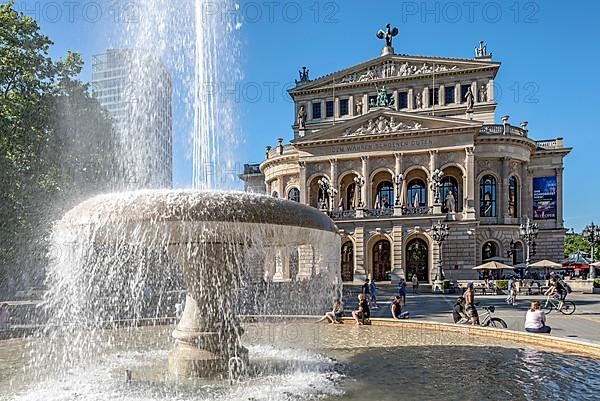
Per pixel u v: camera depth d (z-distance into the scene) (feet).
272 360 42.63
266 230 32.89
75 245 36.63
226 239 34.78
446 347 49.90
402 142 227.61
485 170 233.55
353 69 275.39
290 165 256.52
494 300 135.95
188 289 37.14
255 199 31.99
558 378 36.65
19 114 102.37
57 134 112.37
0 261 110.63
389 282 200.54
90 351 48.62
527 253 205.16
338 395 31.96
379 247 210.79
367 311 70.33
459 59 257.55
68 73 118.11
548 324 82.23
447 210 216.33
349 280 209.97
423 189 233.55
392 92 267.80
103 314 72.02
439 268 183.73
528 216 253.24
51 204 111.75
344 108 276.82
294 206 33.71
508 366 40.63
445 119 220.84
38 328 65.41
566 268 208.64
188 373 35.55
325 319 73.00
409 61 266.16
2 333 62.18
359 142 232.94
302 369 39.17
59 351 49.14
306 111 284.41
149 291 86.79
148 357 45.34
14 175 103.76
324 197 228.84
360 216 207.92
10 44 106.22
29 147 106.42
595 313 100.83
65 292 57.88
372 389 33.42
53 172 113.50
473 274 206.49
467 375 37.50
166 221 30.40
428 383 35.06
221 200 30.99
